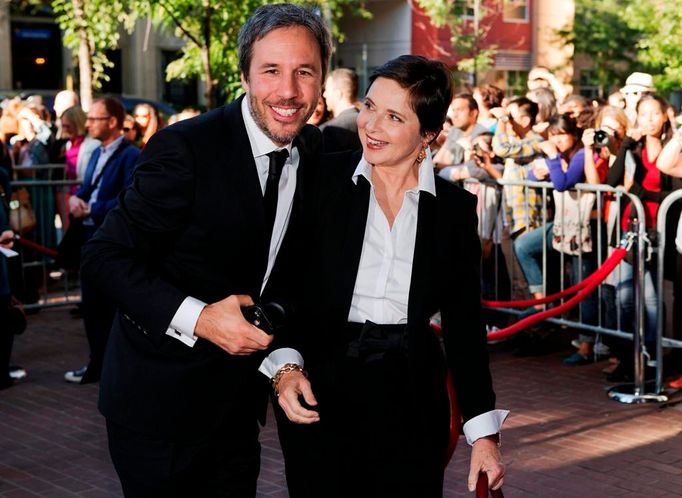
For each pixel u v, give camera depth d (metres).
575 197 7.00
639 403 6.33
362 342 2.95
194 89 26.83
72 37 12.73
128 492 2.91
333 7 13.22
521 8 27.44
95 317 6.49
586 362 7.34
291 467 3.07
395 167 2.96
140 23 25.62
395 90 2.87
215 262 2.80
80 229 7.01
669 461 5.27
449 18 21.61
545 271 7.38
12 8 23.25
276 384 2.93
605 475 5.08
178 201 2.71
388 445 2.96
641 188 6.58
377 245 2.96
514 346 7.80
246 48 2.73
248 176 2.77
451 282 3.01
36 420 6.17
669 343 6.49
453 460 5.34
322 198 2.99
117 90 25.84
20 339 8.40
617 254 6.34
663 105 6.47
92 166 6.96
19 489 5.01
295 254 2.99
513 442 5.61
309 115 2.77
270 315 2.76
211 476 3.04
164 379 2.78
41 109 12.13
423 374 2.96
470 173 7.76
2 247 6.49
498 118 7.64
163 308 2.67
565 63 25.69
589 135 6.77
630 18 19.91
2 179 6.59
